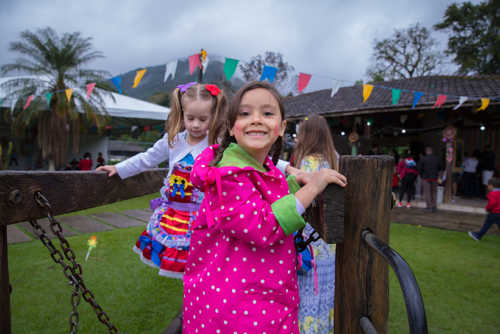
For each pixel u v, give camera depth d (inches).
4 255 37.3
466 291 123.6
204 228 40.0
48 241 41.8
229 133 41.0
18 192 38.7
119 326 92.2
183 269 60.5
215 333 36.2
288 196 35.5
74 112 506.0
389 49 1023.6
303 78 172.1
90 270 134.8
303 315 67.7
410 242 201.5
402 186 369.1
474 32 888.9
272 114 38.4
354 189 39.3
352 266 39.7
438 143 442.3
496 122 394.0
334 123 466.6
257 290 36.0
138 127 662.5
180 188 65.8
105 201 61.7
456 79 458.3
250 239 34.0
